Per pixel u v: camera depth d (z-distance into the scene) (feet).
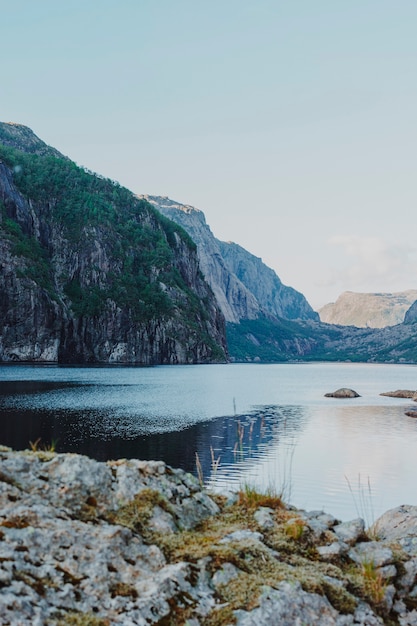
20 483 31.35
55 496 31.27
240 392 354.95
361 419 208.33
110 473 34.32
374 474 106.32
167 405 248.73
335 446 141.90
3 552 26.16
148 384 397.39
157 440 148.05
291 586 29.09
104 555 27.96
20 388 311.88
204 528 34.45
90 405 232.53
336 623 28.48
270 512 37.73
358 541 37.14
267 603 27.89
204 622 26.58
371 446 142.31
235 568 29.78
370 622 29.37
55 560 26.99
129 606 25.94
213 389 376.89
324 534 35.65
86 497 31.99
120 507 32.50
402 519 47.60
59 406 223.30
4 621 23.09
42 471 32.68
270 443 146.30
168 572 28.27
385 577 33.30
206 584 28.66
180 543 31.40
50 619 24.06
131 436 153.58
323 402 287.07
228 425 183.52
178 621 26.18
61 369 585.22
